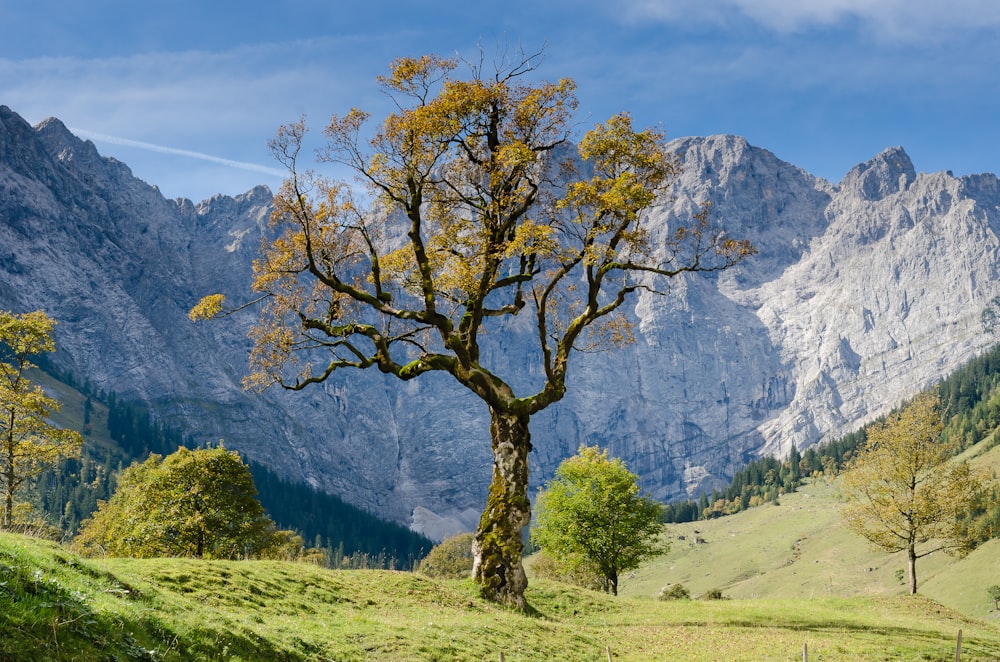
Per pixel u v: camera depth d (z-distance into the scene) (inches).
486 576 1320.1
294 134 1357.0
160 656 565.9
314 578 1181.1
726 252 1432.1
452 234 1498.5
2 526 1273.4
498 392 1357.0
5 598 505.4
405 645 906.1
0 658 438.0
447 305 1551.4
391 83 1349.7
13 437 1945.1
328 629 914.1
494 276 1387.8
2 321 1935.3
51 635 492.7
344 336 1438.2
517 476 1355.8
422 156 1344.7
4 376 1958.7
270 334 1393.9
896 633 1408.7
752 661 1089.4
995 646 1373.0
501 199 1369.3
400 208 1446.9
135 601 683.4
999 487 6343.5
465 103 1321.4
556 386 1375.5
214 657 629.9
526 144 1401.3
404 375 1384.1
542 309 1371.8
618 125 1360.7
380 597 1186.0
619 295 1430.9
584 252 1330.0
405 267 1502.2
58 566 660.1
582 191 1316.4
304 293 1433.3
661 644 1221.7
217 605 914.7
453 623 1064.2
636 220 1366.9
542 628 1171.3
